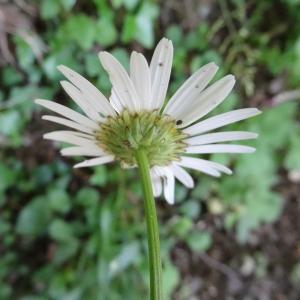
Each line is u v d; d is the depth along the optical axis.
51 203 0.13
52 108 0.06
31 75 0.13
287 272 0.17
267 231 0.17
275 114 0.14
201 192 0.15
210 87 0.06
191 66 0.14
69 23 0.12
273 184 0.17
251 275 0.17
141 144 0.06
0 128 0.13
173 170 0.07
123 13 0.13
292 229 0.17
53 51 0.13
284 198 0.17
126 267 0.14
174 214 0.15
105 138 0.06
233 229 0.16
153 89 0.06
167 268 0.14
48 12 0.12
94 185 0.14
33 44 0.13
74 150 0.07
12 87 0.13
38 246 0.14
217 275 0.17
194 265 0.16
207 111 0.06
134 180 0.13
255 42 0.15
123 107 0.06
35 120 0.13
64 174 0.14
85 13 0.13
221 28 0.15
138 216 0.14
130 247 0.13
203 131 0.07
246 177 0.15
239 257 0.17
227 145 0.07
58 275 0.13
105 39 0.13
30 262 0.14
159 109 0.06
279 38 0.15
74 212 0.14
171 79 0.13
